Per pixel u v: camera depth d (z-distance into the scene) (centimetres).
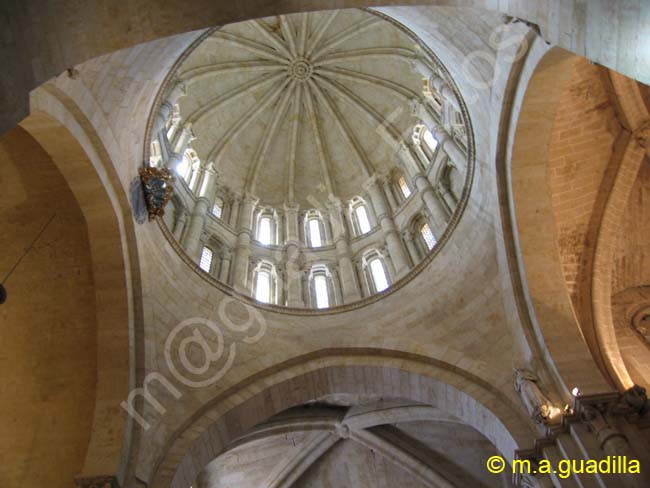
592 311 1758
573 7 830
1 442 1558
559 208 1798
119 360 1561
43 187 1491
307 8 959
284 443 2600
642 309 2070
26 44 767
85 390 1608
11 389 1599
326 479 2677
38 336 1620
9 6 735
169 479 1528
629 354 1945
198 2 913
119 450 1428
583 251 1825
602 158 1762
